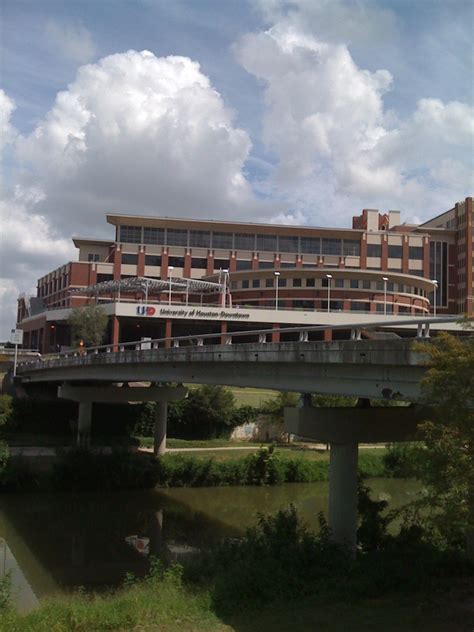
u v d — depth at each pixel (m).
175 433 60.94
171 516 38.59
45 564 28.72
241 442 60.75
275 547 19.86
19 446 53.59
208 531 35.00
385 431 22.58
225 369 28.22
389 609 15.55
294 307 103.81
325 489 47.31
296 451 55.94
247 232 118.38
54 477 44.56
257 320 88.25
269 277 105.38
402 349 16.80
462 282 128.75
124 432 60.41
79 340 87.81
